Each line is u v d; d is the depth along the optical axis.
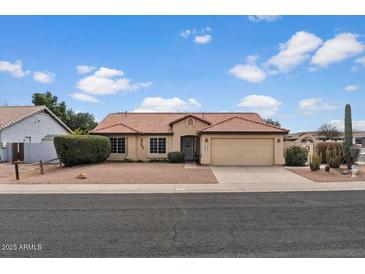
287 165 26.91
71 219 9.20
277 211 10.18
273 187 15.62
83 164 26.61
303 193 13.97
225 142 27.25
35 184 16.58
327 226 8.30
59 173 20.89
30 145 30.92
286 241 7.09
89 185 16.22
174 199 12.50
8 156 30.92
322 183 16.97
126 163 28.42
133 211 10.25
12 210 10.48
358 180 18.03
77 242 7.07
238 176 19.52
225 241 7.11
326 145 28.38
